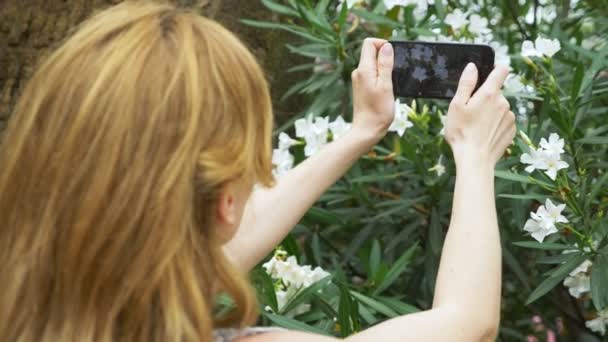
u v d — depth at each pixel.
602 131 2.58
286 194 1.77
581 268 2.40
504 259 2.92
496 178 2.52
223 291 1.30
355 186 2.84
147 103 1.17
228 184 1.22
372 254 2.55
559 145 2.25
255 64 1.27
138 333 1.19
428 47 1.85
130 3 1.31
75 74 1.20
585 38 3.23
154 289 1.17
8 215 1.22
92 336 1.18
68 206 1.17
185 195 1.17
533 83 2.70
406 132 2.76
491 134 1.50
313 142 2.63
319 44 2.93
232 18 3.27
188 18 1.26
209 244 1.23
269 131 1.28
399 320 1.30
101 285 1.17
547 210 2.27
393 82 1.86
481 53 1.83
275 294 2.30
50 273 1.21
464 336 1.29
